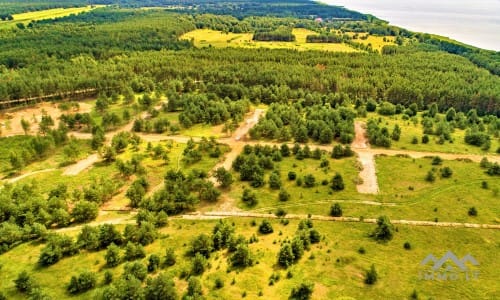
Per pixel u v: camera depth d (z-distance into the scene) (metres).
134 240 93.75
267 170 131.12
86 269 82.31
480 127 161.62
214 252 87.94
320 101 191.00
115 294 71.44
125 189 122.44
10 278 81.44
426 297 73.06
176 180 118.00
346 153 140.25
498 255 86.69
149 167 135.50
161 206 106.69
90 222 105.00
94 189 113.75
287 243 86.25
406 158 137.75
